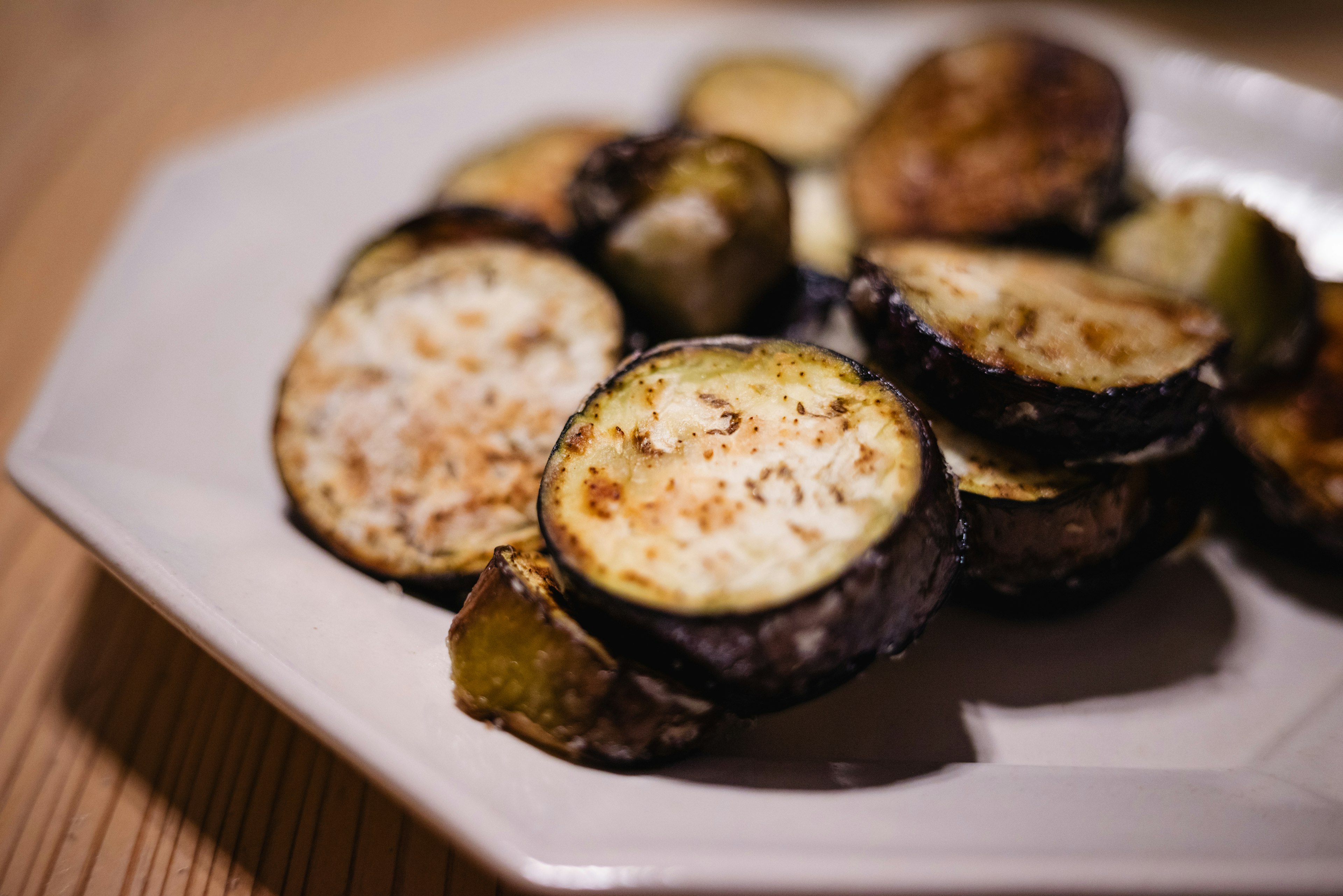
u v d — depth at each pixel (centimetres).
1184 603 20
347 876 18
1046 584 19
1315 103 25
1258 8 35
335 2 39
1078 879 14
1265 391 21
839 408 17
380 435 20
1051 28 29
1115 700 19
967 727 18
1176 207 22
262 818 18
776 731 18
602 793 16
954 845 15
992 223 24
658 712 16
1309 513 20
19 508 23
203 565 18
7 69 35
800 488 16
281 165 27
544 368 20
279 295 24
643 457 17
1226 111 26
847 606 16
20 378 25
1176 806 16
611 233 21
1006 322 19
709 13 36
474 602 17
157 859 18
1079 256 23
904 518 16
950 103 25
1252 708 18
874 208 25
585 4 38
